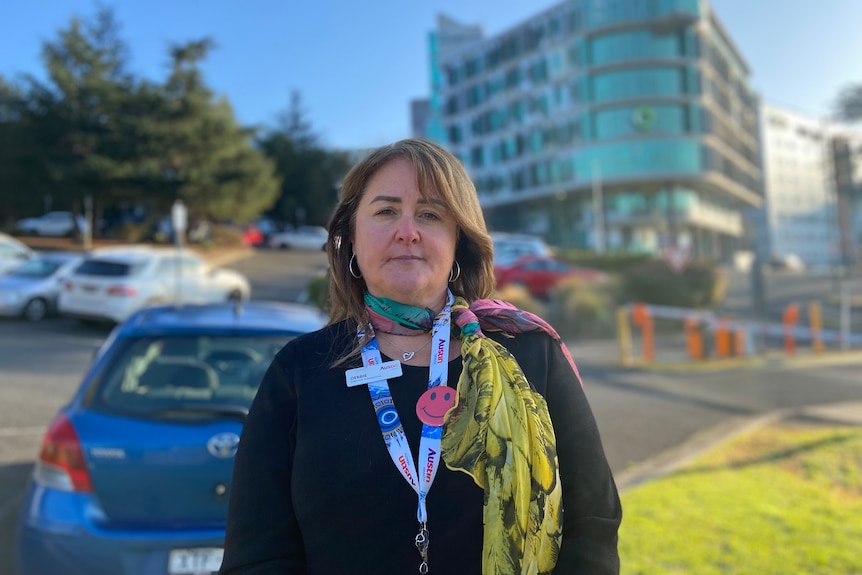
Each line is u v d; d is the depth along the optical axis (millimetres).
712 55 62469
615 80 56625
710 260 22734
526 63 64125
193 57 35125
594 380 9688
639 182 56594
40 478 2889
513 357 1465
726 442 5922
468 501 1306
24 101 33344
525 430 1342
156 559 2693
